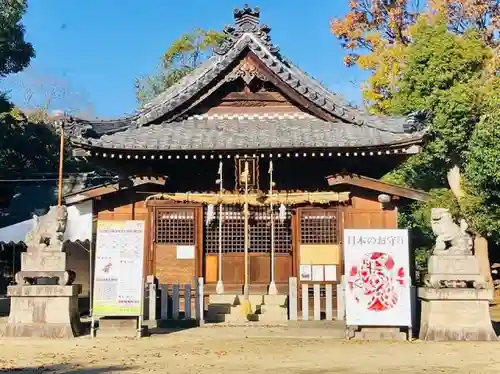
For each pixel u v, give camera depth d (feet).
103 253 47.85
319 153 58.80
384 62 123.24
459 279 46.70
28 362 36.63
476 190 77.20
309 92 65.31
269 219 63.05
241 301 59.41
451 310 46.55
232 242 62.85
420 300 49.80
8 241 94.63
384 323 46.55
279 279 61.87
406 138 57.52
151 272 61.52
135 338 47.37
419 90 89.04
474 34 94.58
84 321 58.95
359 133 62.23
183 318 55.16
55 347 42.83
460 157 86.48
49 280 50.08
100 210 62.18
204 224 62.85
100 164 63.21
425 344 44.24
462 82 87.51
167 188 63.21
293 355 39.19
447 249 47.96
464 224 49.11
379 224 61.11
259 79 66.69
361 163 63.10
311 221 62.08
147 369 33.88
